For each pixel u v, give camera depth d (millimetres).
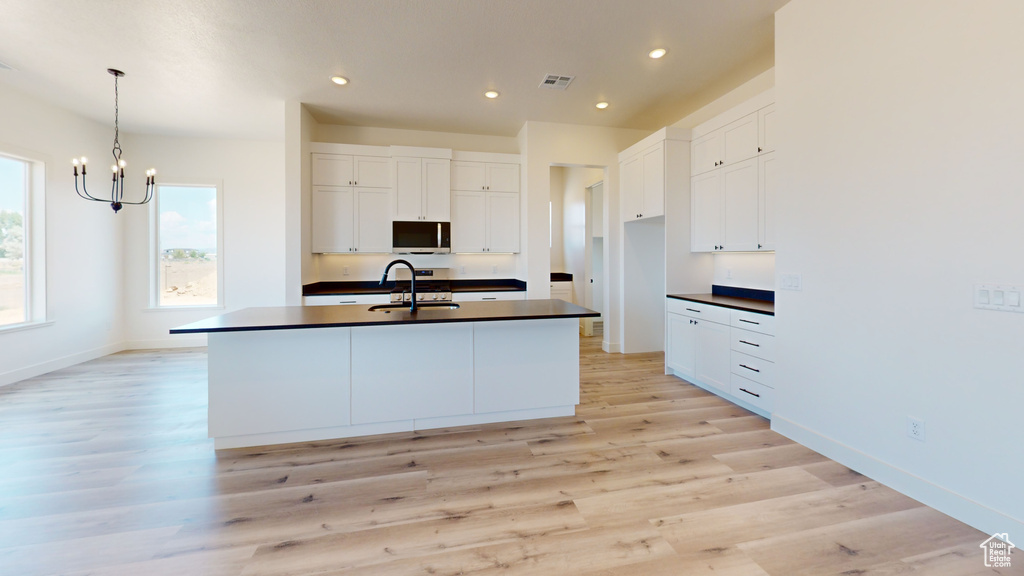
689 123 4688
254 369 2557
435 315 2705
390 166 4902
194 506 1942
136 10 2715
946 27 1810
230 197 5695
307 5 2686
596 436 2744
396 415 2756
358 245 4832
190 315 5648
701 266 4344
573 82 3863
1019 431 1614
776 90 2691
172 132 5336
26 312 4246
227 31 2979
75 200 4688
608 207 5242
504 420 2982
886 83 2049
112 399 3486
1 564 1545
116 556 1598
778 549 1642
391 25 2924
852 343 2246
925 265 1905
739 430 2844
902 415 2016
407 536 1730
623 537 1720
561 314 2740
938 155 1846
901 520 1816
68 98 4199
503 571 1528
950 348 1823
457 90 4023
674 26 2941
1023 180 1587
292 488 2104
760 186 3334
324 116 4711
